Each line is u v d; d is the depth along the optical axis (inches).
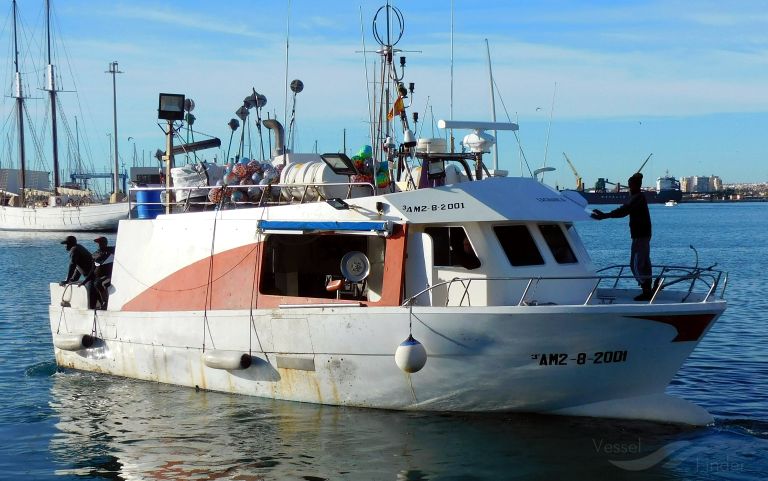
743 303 1091.9
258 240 549.6
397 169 571.8
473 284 500.1
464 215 498.6
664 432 502.0
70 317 667.4
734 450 478.9
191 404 556.4
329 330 512.1
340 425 506.3
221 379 570.3
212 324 564.1
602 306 470.6
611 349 482.6
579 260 537.3
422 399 508.1
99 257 675.4
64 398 593.6
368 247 530.3
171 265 595.5
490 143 554.3
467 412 513.3
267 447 481.7
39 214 3420.3
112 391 601.9
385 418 513.0
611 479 439.8
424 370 492.7
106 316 637.3
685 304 483.2
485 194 503.8
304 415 524.1
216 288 567.2
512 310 470.3
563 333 474.3
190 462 467.8
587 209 533.3
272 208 549.3
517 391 494.6
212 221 574.6
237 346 553.6
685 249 2271.2
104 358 644.1
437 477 440.1
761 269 1603.1
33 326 972.6
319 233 522.6
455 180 545.3
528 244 516.1
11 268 1786.4
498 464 454.6
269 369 544.1
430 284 502.9
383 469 450.6
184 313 579.8
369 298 522.9
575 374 487.8
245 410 538.9
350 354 508.4
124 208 3307.1
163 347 597.9
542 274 512.1
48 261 1979.6
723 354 756.0
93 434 518.9
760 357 741.9
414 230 507.5
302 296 553.9
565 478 440.5
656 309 476.7
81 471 463.5
